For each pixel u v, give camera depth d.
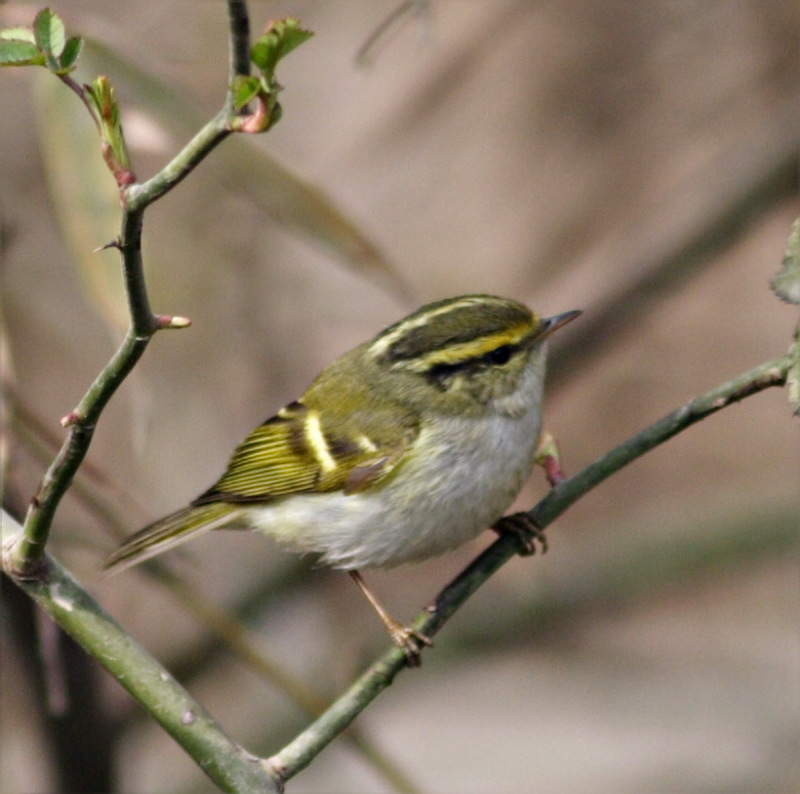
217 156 7.68
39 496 5.34
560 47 13.27
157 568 8.45
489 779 12.98
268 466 7.66
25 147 11.04
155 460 10.73
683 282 11.99
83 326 11.12
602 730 13.73
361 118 13.07
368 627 12.38
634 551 12.00
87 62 7.30
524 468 7.47
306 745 5.57
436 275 12.96
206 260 9.87
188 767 12.76
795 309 13.80
